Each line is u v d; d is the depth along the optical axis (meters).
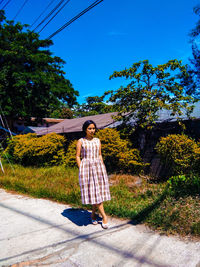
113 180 6.48
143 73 7.40
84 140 3.30
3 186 6.51
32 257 2.42
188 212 3.33
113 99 7.82
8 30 18.42
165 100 7.29
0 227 3.37
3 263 2.32
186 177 5.04
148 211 3.54
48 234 3.02
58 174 7.50
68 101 21.44
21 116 19.28
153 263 2.21
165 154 5.99
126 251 2.48
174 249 2.47
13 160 12.34
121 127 8.24
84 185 3.15
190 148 5.65
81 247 2.61
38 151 10.23
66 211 4.02
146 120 7.20
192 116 6.75
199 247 2.48
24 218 3.72
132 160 7.28
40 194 5.21
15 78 16.42
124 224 3.28
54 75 19.81
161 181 5.96
